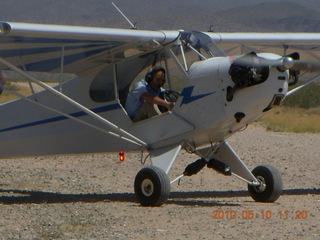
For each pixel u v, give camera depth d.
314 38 23.41
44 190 22.94
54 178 25.34
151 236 15.14
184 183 24.58
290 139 39.97
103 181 25.02
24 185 23.86
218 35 21.86
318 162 30.25
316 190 23.30
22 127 22.64
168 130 20.14
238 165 20.59
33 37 18.50
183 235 15.25
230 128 19.77
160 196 18.95
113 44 19.89
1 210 18.22
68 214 17.69
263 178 20.47
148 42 19.91
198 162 20.34
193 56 20.05
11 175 25.80
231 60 18.75
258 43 23.16
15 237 14.93
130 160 30.00
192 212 18.19
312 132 46.06
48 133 22.25
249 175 20.41
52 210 18.28
